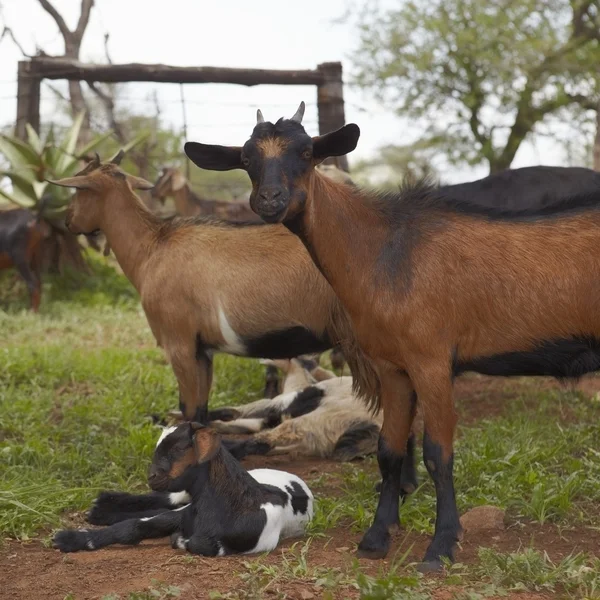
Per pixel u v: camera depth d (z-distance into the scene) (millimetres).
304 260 7344
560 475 7203
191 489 5785
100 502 6410
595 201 5621
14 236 15148
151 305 7848
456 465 7145
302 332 7457
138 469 7555
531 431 8031
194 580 5195
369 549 5621
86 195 8234
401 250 5562
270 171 5316
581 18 21531
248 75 16062
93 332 13680
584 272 5398
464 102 22781
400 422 5770
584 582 4984
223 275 7520
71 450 7879
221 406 9711
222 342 7672
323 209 5613
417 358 5477
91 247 17875
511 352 5547
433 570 5289
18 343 12641
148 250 8000
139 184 8227
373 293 5559
